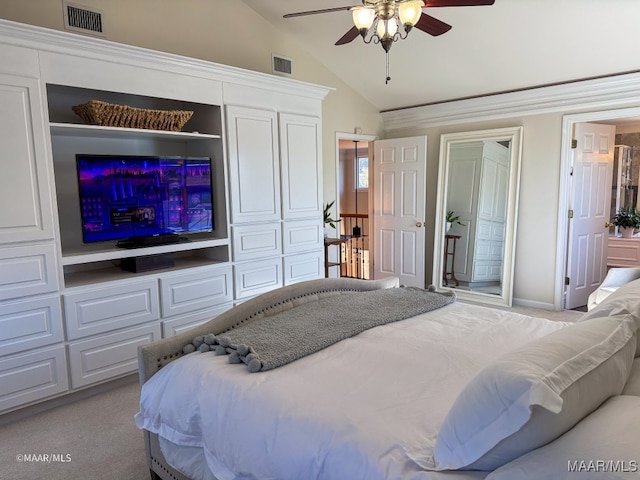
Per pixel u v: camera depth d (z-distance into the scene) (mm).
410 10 2531
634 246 6359
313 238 4441
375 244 5992
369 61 4828
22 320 2656
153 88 3186
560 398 964
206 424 1616
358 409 1409
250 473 1433
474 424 1077
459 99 5117
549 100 4543
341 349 1907
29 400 2699
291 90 4098
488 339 2010
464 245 5293
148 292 3225
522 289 4961
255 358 1737
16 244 2617
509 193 4895
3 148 2537
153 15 3637
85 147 3400
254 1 4199
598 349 1235
